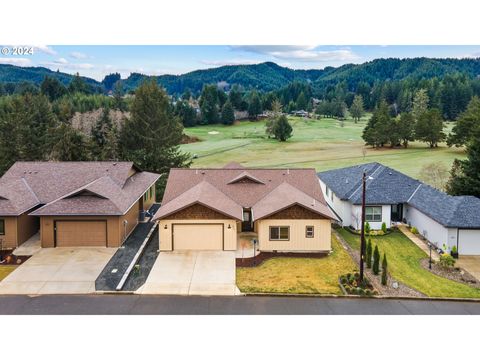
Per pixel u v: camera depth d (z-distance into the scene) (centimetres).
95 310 1800
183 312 1789
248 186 3050
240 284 2105
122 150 5572
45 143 5750
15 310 1791
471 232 2555
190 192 2852
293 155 7556
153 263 2366
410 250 2664
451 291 2062
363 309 1850
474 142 3528
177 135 5875
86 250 2530
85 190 2656
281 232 2578
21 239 2611
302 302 1920
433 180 4578
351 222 3145
